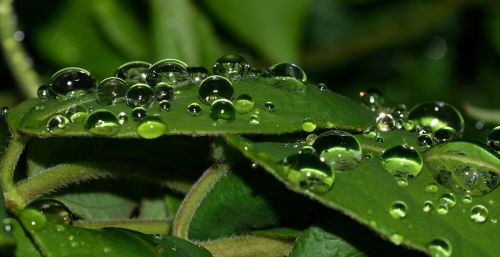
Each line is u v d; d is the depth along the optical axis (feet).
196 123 0.71
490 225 0.71
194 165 0.77
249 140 0.71
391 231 0.68
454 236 0.70
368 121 0.75
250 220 0.74
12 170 0.73
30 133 0.71
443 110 0.79
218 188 0.74
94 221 0.74
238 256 0.74
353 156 0.71
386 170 0.72
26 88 0.96
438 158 0.73
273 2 1.01
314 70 1.20
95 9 1.05
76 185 0.76
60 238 0.70
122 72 0.76
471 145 0.74
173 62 0.75
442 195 0.71
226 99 0.72
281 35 1.01
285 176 0.69
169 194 0.78
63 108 0.72
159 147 0.76
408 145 0.74
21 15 1.04
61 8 1.05
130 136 0.70
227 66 0.75
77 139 0.75
